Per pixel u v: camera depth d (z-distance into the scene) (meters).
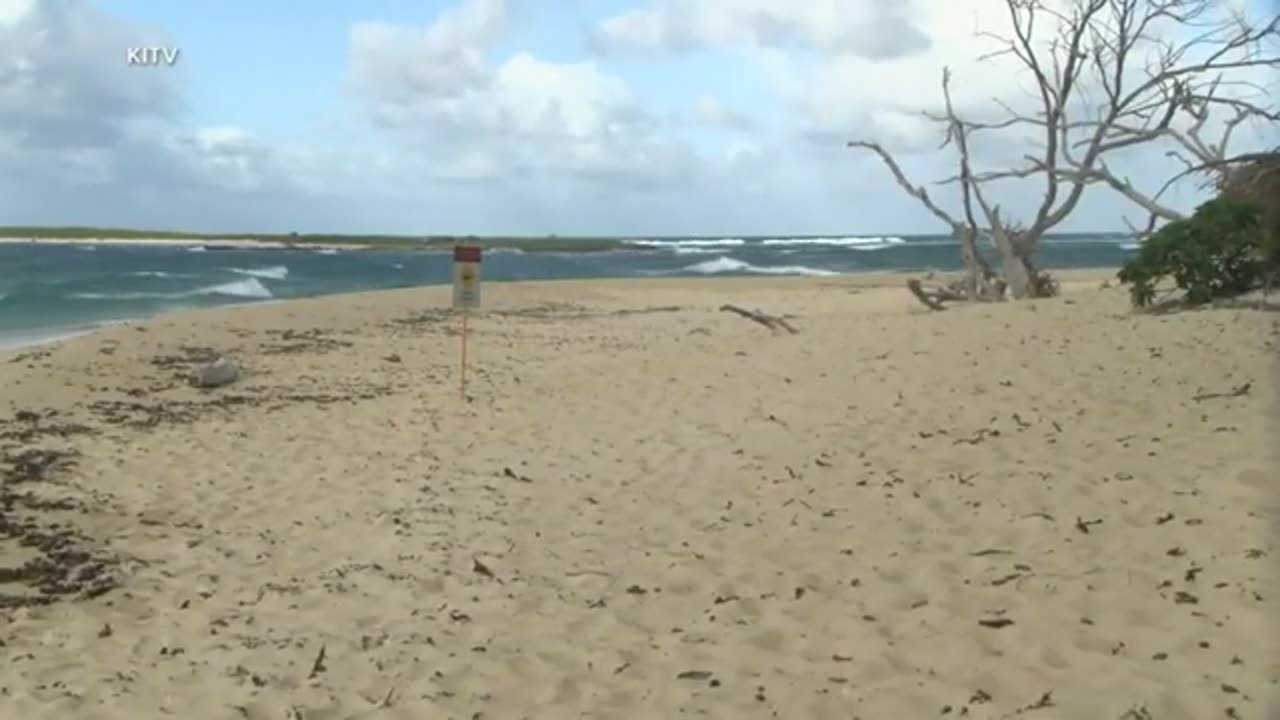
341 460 9.43
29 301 31.36
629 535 7.02
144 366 14.41
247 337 17.75
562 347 17.86
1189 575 5.28
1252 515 5.96
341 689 4.79
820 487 7.59
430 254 90.56
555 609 5.78
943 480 7.37
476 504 7.91
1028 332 12.57
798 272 58.09
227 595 6.08
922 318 15.18
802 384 11.29
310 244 126.75
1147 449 7.45
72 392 12.35
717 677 4.78
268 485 8.59
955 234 19.62
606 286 35.19
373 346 17.56
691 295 32.28
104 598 6.00
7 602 5.86
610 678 4.86
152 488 8.42
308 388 13.41
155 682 4.86
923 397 9.95
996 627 5.02
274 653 5.22
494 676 4.92
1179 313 12.41
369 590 6.14
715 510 7.38
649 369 13.58
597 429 10.27
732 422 9.97
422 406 11.96
